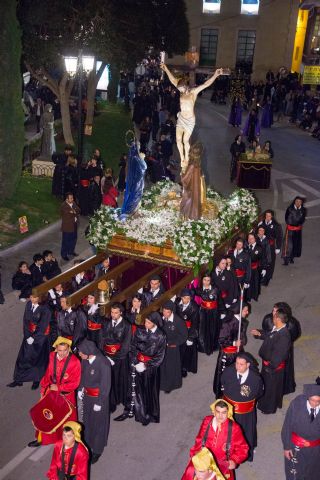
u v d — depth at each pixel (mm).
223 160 26375
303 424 7871
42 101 29766
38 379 10609
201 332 11531
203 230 11859
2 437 9422
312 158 27469
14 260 15898
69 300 10406
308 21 43875
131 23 23156
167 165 23484
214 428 7598
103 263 12539
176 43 27406
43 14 20781
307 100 34969
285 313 9586
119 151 27109
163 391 10672
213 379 11094
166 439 9508
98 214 12734
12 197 19250
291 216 15789
